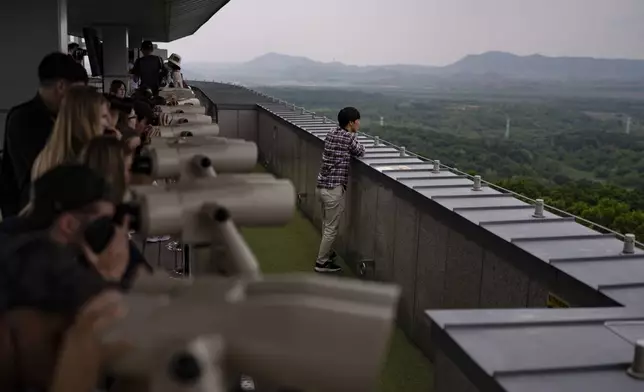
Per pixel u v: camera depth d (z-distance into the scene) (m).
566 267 3.07
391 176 5.54
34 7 7.56
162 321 0.87
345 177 6.66
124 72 19.67
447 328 2.31
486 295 3.82
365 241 6.34
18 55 7.61
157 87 11.30
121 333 0.88
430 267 4.70
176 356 0.82
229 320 0.85
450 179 5.43
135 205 1.72
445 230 4.41
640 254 3.26
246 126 14.28
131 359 0.86
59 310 1.36
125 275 1.79
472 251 4.00
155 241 5.04
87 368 1.01
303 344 0.84
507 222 3.96
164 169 2.44
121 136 3.58
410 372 4.68
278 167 11.56
